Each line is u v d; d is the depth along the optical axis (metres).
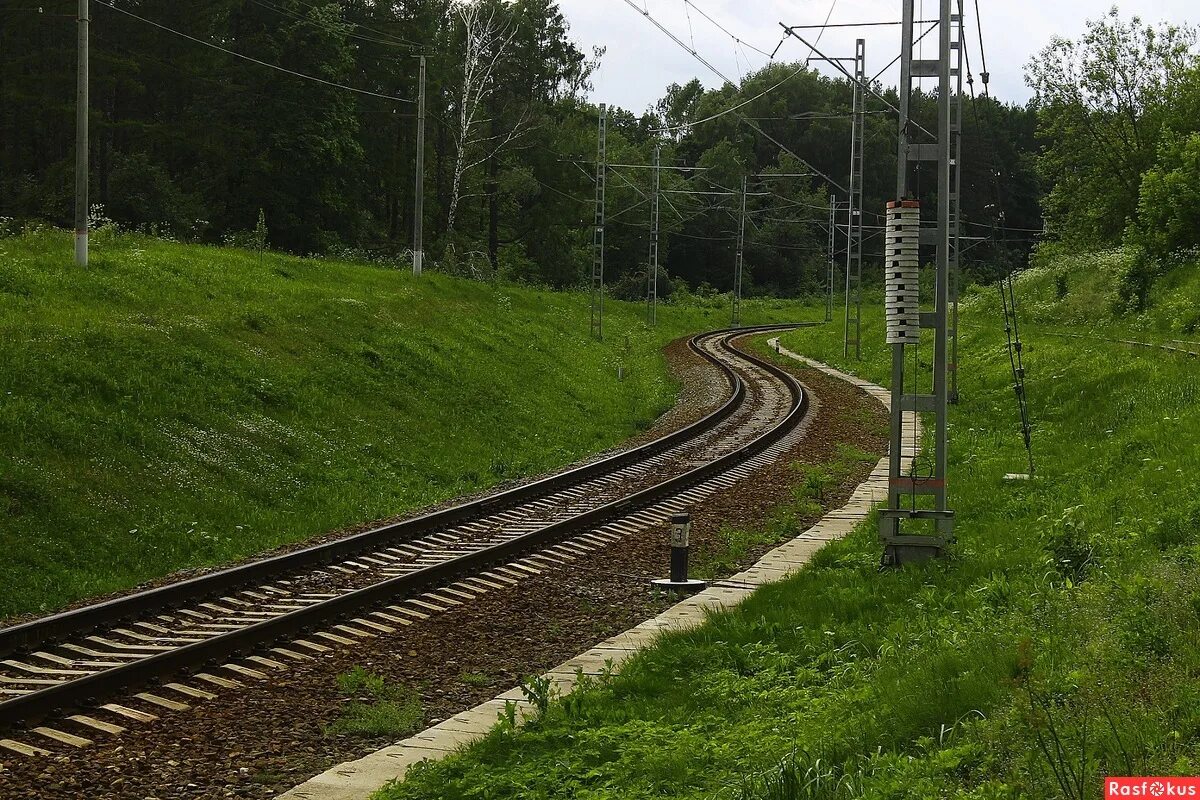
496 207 99.50
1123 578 11.62
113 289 31.25
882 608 13.71
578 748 9.72
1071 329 48.03
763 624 13.29
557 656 13.23
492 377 39.12
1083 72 71.69
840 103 162.12
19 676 11.41
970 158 125.75
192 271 37.66
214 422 24.66
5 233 41.31
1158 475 17.80
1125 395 28.31
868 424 37.62
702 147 161.00
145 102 76.25
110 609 13.24
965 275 118.88
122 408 23.22
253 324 32.34
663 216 130.75
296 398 28.34
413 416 31.61
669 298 116.50
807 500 23.97
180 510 20.52
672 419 40.97
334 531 20.52
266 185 69.56
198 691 11.03
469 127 92.56
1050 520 17.20
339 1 85.50
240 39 70.12
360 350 34.28
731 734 9.62
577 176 99.25
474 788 8.70
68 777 8.98
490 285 66.25
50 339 24.80
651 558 18.56
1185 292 44.44
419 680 12.16
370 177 88.38
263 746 9.96
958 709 8.60
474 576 16.34
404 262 73.44
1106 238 71.31
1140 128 70.12
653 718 10.54
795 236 146.38
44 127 71.38
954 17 34.16
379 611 14.29
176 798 8.81
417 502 24.88
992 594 12.95
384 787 8.85
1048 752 7.02
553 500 23.33
